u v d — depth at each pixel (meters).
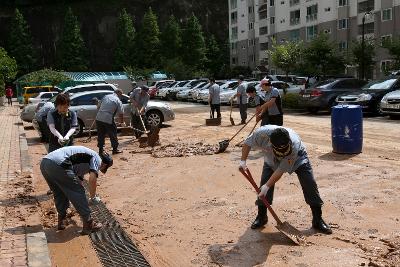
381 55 42.31
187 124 18.36
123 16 70.88
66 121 7.05
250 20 62.34
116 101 11.36
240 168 5.34
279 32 56.09
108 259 4.93
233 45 67.38
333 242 5.09
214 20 82.88
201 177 8.45
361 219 5.80
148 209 6.69
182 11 81.62
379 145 11.16
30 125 20.17
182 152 11.12
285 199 6.75
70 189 5.59
